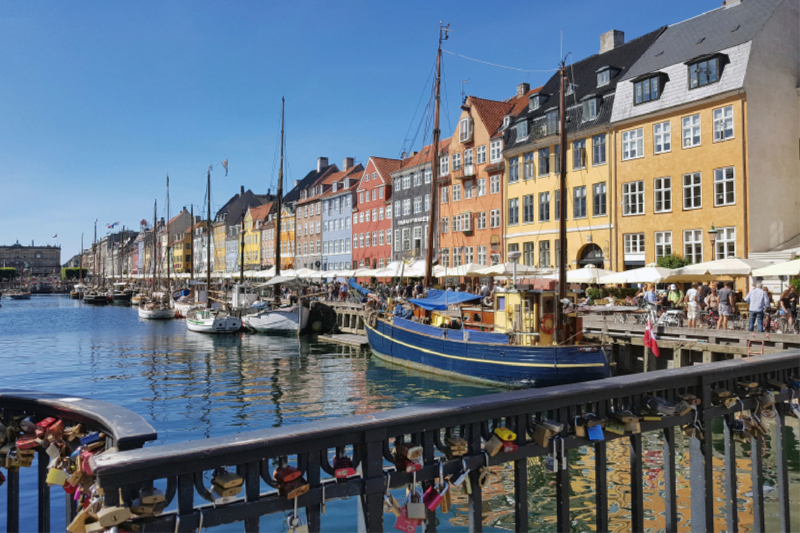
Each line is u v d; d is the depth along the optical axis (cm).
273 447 252
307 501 262
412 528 291
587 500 917
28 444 312
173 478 237
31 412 334
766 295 1775
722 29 3123
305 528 264
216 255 10831
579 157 3688
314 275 4675
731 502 430
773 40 2936
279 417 1623
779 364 462
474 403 304
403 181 5744
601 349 1753
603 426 352
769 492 887
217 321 4147
